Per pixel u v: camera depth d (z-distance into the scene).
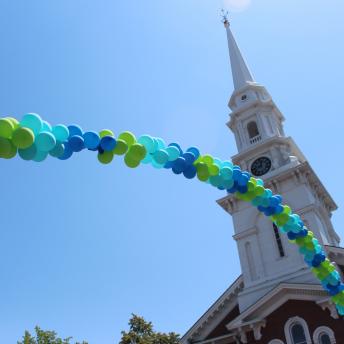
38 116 8.62
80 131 9.48
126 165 10.17
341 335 26.02
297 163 34.56
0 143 8.00
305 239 14.29
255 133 40.41
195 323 31.25
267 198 13.38
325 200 36.56
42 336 42.12
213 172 12.02
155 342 47.56
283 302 28.56
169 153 11.07
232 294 32.06
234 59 46.31
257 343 28.25
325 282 14.79
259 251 32.56
